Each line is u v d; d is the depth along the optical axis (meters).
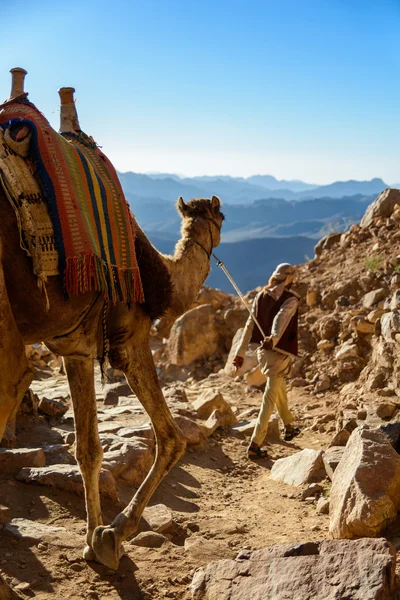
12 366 3.23
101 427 6.83
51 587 3.89
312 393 9.49
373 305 10.48
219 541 4.79
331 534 4.77
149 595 3.92
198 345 11.93
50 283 3.46
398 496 4.75
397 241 12.30
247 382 10.32
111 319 4.11
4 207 3.26
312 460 6.29
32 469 5.23
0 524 4.46
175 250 4.95
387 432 5.32
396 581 3.52
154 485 4.29
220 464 6.98
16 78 3.98
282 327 7.20
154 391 4.36
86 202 3.71
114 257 3.83
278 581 3.63
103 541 4.05
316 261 13.58
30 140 3.53
